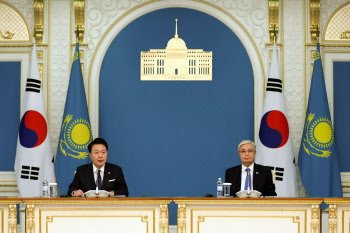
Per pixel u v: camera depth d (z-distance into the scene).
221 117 7.95
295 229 5.08
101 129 7.95
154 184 7.91
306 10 7.94
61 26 7.97
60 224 5.11
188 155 7.93
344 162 7.88
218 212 5.11
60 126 7.90
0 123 7.95
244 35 8.00
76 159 7.50
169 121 7.97
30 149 7.54
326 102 7.59
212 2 8.00
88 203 5.11
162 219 5.09
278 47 7.96
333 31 7.97
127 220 5.12
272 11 7.93
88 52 7.98
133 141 7.95
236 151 7.90
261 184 6.07
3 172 7.88
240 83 7.97
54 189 5.70
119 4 8.02
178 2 8.01
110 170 6.11
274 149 7.55
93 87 7.93
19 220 7.74
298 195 7.70
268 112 7.59
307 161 7.52
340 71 7.97
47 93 7.92
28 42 8.02
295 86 7.90
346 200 5.06
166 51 8.02
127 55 8.02
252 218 5.10
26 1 8.02
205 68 8.00
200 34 8.01
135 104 7.99
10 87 7.98
